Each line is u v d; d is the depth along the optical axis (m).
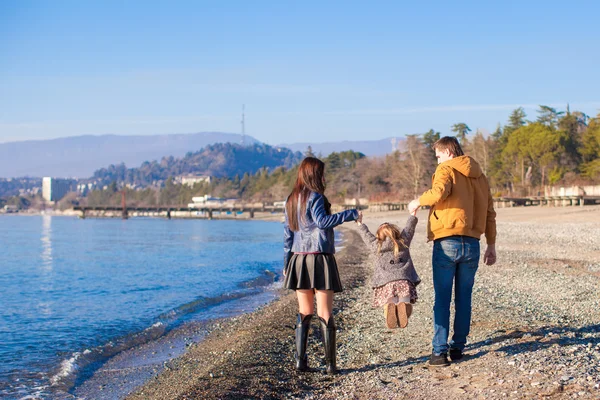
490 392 5.20
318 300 6.45
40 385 8.52
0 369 9.45
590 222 38.94
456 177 5.95
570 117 99.19
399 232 6.09
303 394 6.02
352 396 5.69
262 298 17.06
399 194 119.19
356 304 12.46
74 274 27.88
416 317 9.59
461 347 6.36
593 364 5.61
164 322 13.67
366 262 23.92
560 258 19.30
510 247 23.95
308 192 6.08
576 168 90.62
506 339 7.04
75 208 191.12
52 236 77.69
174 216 196.00
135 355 10.32
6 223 155.00
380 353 7.44
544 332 7.37
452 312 9.54
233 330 11.57
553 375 5.39
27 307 17.08
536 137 89.94
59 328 13.30
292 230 6.21
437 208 6.03
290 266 6.24
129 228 107.25
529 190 87.12
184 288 20.50
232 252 41.25
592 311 9.40
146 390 7.58
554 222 40.91
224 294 18.33
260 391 6.25
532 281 13.62
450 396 5.27
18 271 30.52
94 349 10.99
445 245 6.00
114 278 25.16
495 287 12.83
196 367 8.52
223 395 6.21
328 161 167.50
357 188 147.88
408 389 5.66
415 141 115.56
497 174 103.75
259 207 168.75
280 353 8.28
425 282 14.42
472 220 6.01
